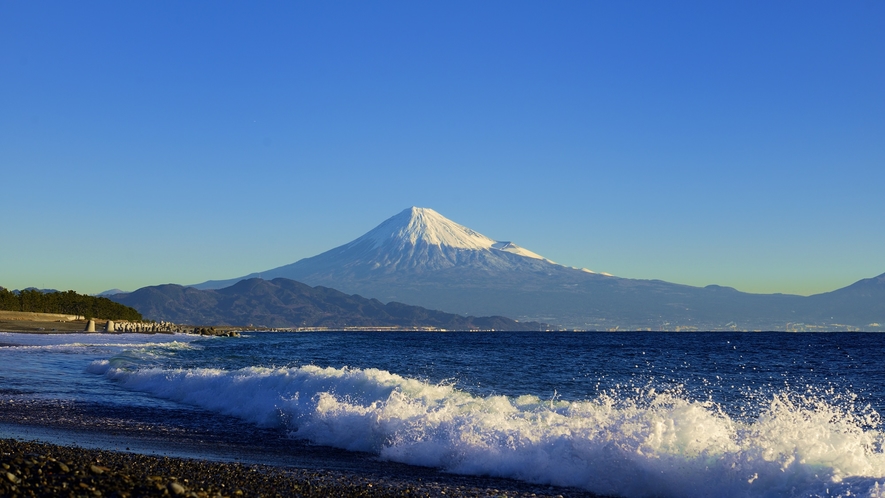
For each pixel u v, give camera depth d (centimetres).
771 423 1554
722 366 5691
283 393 2400
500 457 1559
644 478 1367
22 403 2517
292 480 1380
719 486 1288
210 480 1314
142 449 1725
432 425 1767
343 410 1978
